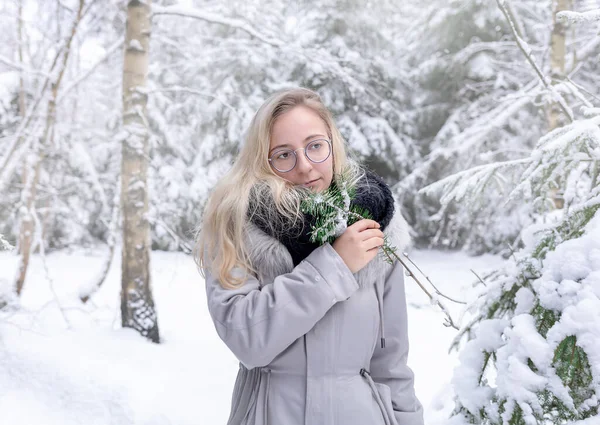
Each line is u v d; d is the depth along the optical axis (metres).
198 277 8.05
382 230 1.22
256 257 1.13
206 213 1.22
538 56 6.80
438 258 10.45
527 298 1.38
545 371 1.19
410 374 1.30
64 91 5.05
